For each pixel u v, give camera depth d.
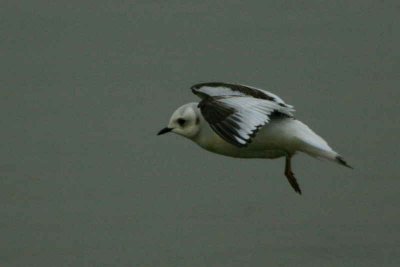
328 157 9.62
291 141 9.80
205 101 8.97
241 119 8.71
